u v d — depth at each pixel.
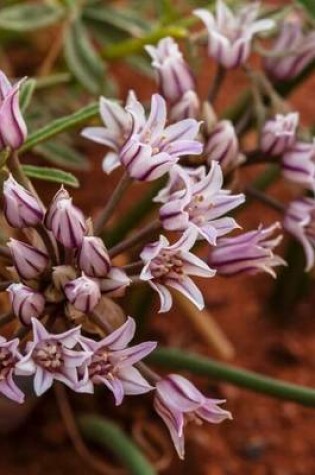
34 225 0.34
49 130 0.38
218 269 0.36
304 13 0.44
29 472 0.46
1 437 0.46
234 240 0.35
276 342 0.50
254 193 0.40
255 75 0.41
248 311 0.50
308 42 0.41
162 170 0.35
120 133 0.37
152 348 0.33
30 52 0.56
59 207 0.33
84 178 0.53
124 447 0.43
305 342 0.50
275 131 0.38
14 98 0.34
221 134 0.37
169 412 0.34
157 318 0.50
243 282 0.51
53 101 0.50
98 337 0.36
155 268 0.34
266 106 0.44
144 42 0.46
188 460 0.46
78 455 0.46
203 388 0.48
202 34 0.44
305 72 0.44
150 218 0.47
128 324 0.33
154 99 0.35
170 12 0.48
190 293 0.34
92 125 0.45
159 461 0.46
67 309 0.34
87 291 0.33
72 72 0.50
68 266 0.34
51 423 0.47
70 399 0.47
